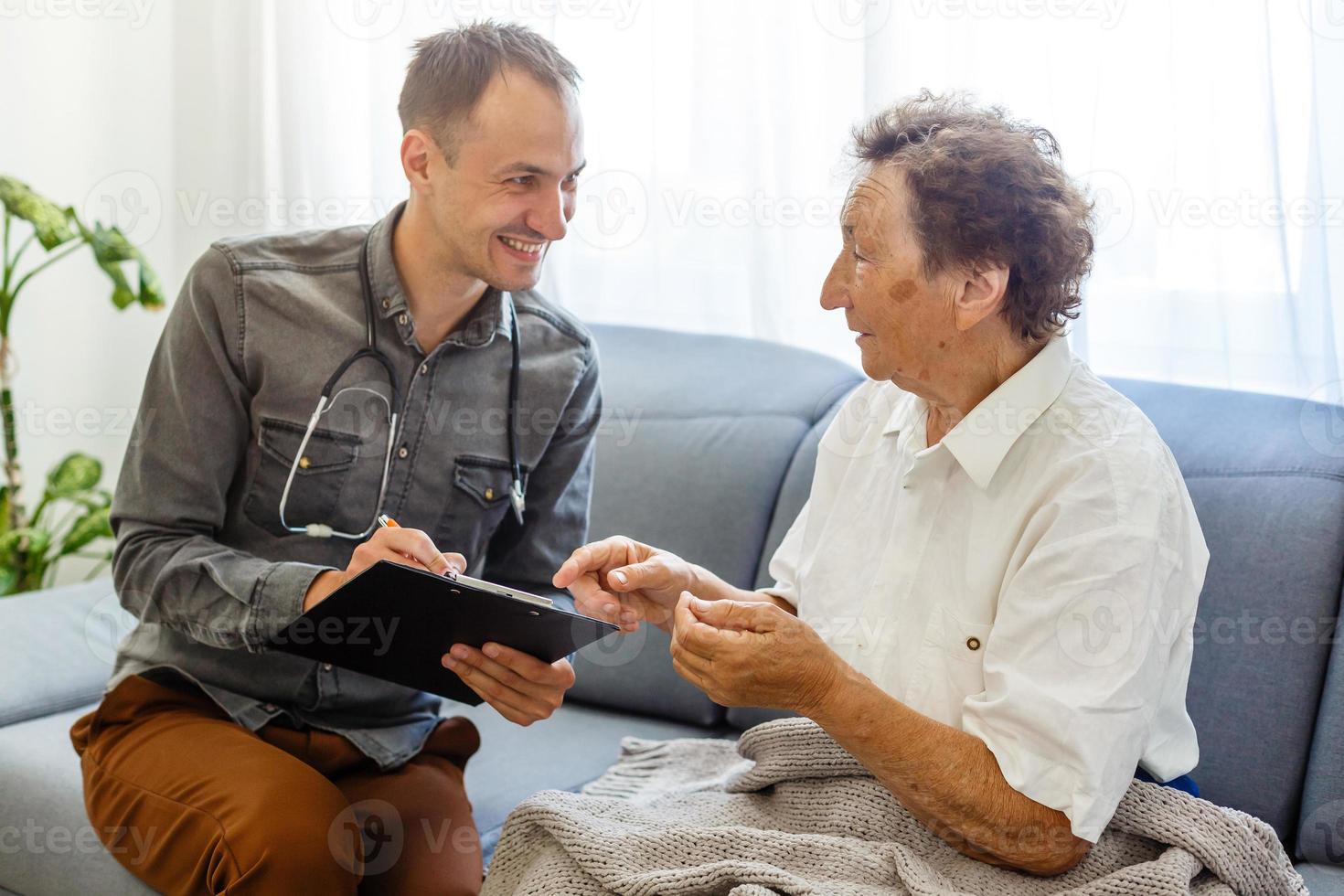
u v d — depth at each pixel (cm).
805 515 154
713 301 235
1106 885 115
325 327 154
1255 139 183
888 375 131
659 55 233
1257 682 153
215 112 284
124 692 155
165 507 151
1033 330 126
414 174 148
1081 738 113
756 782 140
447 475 160
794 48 219
